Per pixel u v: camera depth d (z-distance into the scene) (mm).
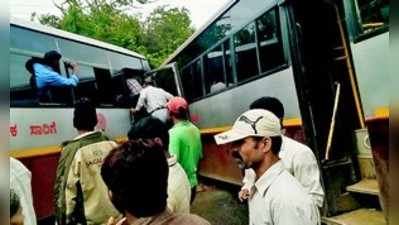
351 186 5203
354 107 5566
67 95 7504
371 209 5125
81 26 19328
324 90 5512
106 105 8914
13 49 6559
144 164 1609
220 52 8938
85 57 8492
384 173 3961
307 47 5508
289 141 3250
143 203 1612
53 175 6719
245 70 7648
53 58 7203
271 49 6539
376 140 4129
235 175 8641
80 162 3359
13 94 6328
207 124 10172
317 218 2051
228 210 8359
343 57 5582
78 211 3398
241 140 2213
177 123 4879
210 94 9766
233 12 8102
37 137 6562
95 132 3557
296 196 2035
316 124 5363
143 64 10859
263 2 6730
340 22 5590
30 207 2760
